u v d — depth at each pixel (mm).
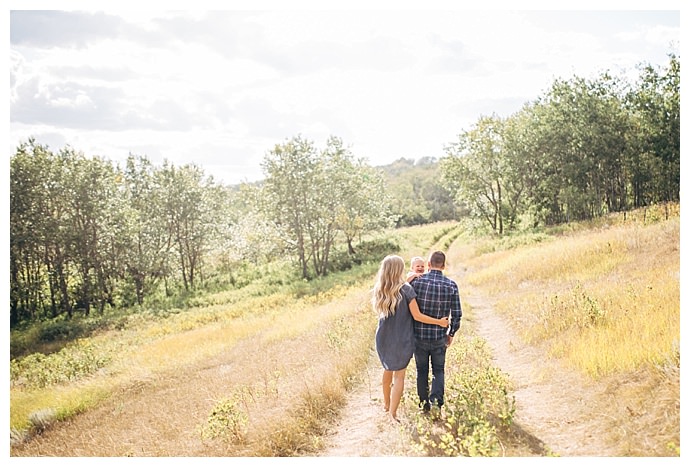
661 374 5441
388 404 6066
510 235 33906
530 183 36750
